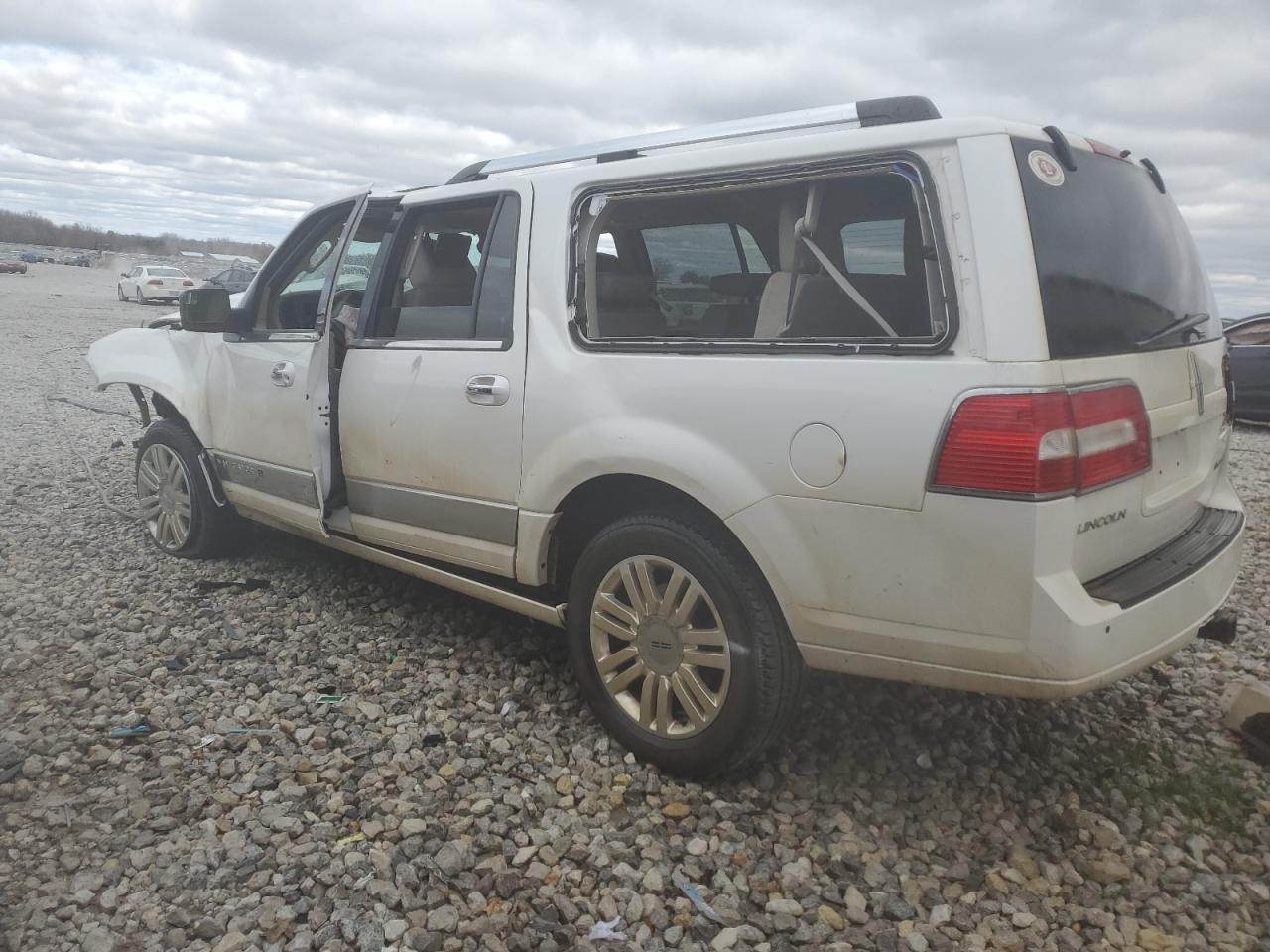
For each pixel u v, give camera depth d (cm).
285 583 468
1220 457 336
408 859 256
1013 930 236
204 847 258
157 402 516
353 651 390
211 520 486
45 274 6166
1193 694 362
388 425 373
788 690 277
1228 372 345
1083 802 291
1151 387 267
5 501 623
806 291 277
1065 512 229
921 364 241
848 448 249
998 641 236
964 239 238
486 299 346
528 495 323
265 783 288
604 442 297
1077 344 240
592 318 318
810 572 259
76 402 1112
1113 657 236
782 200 295
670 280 355
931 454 237
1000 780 300
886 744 321
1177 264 305
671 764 296
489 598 357
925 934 233
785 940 231
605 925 233
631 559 300
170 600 443
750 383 269
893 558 246
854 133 258
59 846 257
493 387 331
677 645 291
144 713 332
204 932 226
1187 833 276
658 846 264
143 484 519
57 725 322
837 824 276
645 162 302
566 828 272
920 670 251
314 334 402
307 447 406
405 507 374
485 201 355
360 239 425
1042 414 226
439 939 226
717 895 245
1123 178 289
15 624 409
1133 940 233
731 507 269
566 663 379
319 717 332
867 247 305
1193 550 281
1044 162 249
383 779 294
